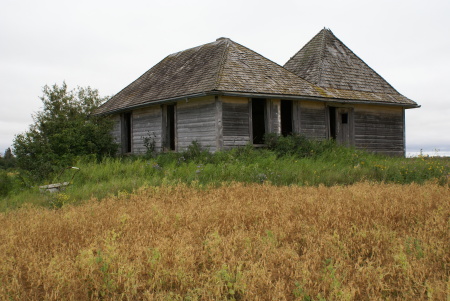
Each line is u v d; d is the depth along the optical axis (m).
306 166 14.65
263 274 4.98
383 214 7.43
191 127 18.44
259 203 8.81
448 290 4.37
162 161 16.95
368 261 5.43
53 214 8.84
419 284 4.71
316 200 8.77
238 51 20.44
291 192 10.19
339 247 5.98
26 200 11.84
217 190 10.74
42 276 5.27
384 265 5.43
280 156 17.42
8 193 13.38
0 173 14.34
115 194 11.85
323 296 4.56
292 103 19.45
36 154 18.75
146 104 20.11
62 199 10.79
